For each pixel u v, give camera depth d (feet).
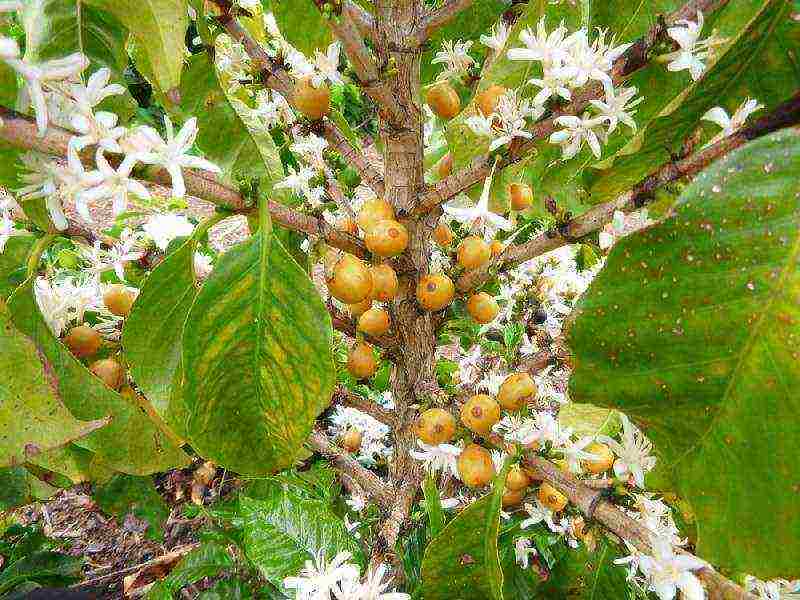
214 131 0.76
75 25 0.59
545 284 1.04
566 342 0.36
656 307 0.33
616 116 0.51
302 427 0.50
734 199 0.30
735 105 0.50
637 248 0.33
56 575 1.14
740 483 0.32
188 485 1.61
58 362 0.50
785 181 0.30
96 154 0.39
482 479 0.56
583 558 0.67
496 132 0.57
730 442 0.33
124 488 0.75
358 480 0.83
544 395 0.82
